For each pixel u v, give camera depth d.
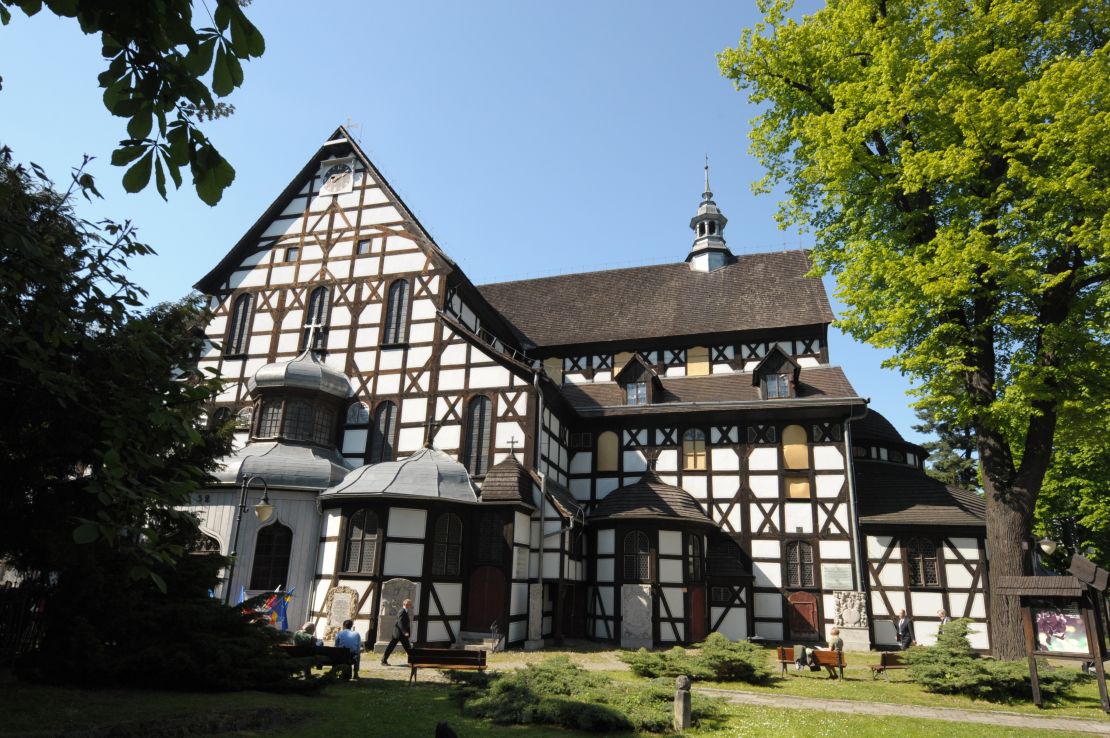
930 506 24.11
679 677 10.33
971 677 12.89
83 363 7.38
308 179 26.84
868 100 16.14
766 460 25.19
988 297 15.88
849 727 10.34
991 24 15.27
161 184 3.87
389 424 23.22
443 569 19.50
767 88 18.95
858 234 17.72
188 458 12.77
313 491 20.36
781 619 23.69
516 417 22.20
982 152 15.16
